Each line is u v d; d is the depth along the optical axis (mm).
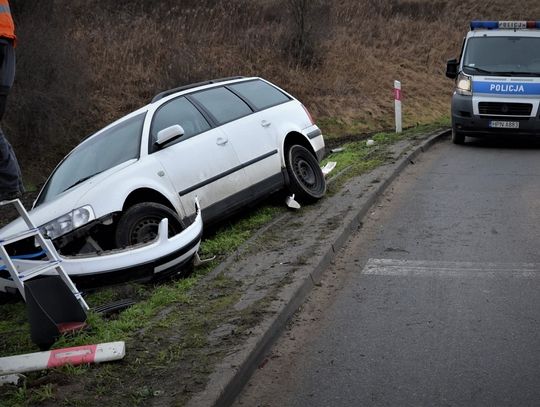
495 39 15086
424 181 10820
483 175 11164
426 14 30656
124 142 7621
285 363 4801
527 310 5453
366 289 6137
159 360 4586
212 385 4152
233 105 8695
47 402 4051
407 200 9531
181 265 6566
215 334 4973
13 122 15852
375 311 5613
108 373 4422
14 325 6102
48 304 5172
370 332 5207
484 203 9141
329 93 21391
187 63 19516
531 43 14867
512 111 13961
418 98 22984
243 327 5051
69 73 16672
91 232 6641
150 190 7176
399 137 15625
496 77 14273
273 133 8859
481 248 7145
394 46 26641
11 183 4223
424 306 5645
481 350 4781
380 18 28469
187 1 23828
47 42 16281
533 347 4793
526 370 4457
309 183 9188
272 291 5824
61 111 16594
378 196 9711
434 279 6281
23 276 5164
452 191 9977
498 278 6215
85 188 6762
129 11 22516
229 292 5945
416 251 7164
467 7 32188
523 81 14016
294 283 5988
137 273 6277
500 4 32906
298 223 8188
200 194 7613
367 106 21281
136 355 4695
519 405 4020
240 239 7711
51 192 7445
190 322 5273
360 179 10555
